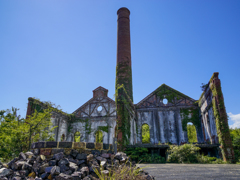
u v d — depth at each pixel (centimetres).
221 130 1630
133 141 2228
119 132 1784
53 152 498
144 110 2609
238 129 2764
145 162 1562
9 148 1312
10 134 1390
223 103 1683
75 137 2833
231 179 630
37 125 1576
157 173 759
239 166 1067
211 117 1919
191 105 2530
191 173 755
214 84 1764
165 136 2452
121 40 2652
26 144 1441
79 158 497
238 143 1995
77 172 423
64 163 448
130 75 2511
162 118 2541
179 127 2461
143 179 479
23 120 1587
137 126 2545
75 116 2864
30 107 2084
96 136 2762
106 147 589
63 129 2686
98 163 512
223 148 1581
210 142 2020
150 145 1738
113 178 429
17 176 415
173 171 815
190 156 1502
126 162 527
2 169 427
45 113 1689
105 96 2870
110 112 2759
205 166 1065
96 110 2836
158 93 2675
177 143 2398
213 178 646
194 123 2452
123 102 1869
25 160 472
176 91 2628
